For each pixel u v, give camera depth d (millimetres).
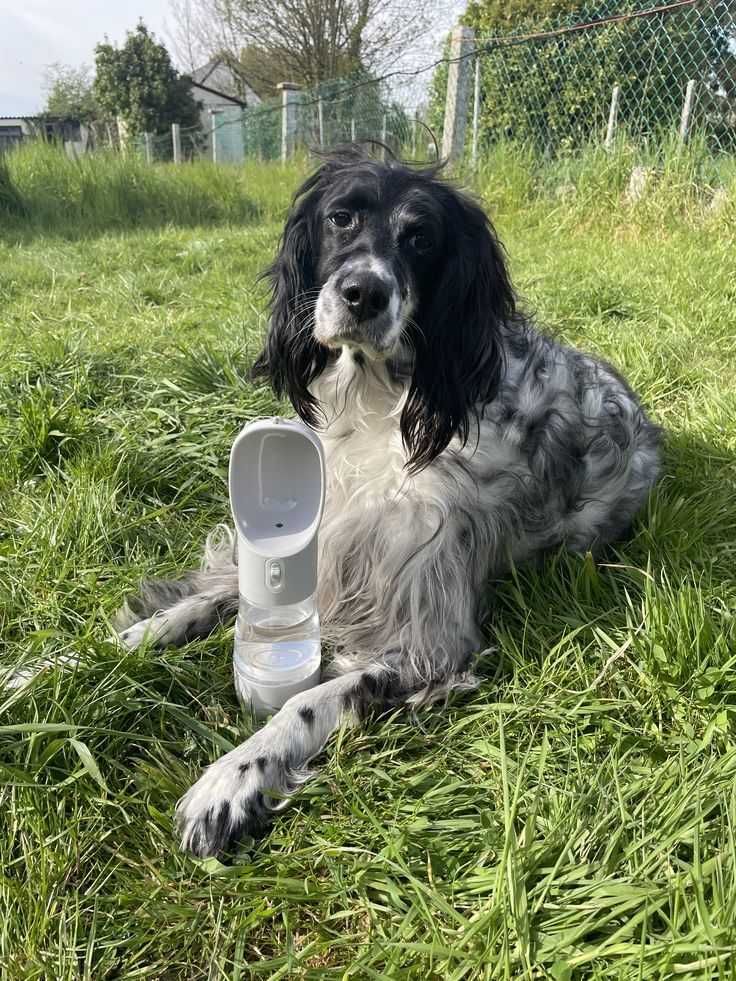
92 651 611
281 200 3648
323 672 672
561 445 794
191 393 1121
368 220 708
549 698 604
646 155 2389
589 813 505
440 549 707
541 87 2729
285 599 582
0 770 505
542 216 2510
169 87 9938
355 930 462
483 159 2680
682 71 2537
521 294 1609
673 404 1161
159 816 508
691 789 503
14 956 425
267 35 7828
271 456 554
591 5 2719
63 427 1014
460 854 494
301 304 771
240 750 555
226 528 840
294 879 472
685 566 769
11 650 643
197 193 3488
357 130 3570
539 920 445
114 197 3289
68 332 1430
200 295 1826
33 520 836
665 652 622
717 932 403
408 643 679
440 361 716
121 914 459
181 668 627
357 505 747
